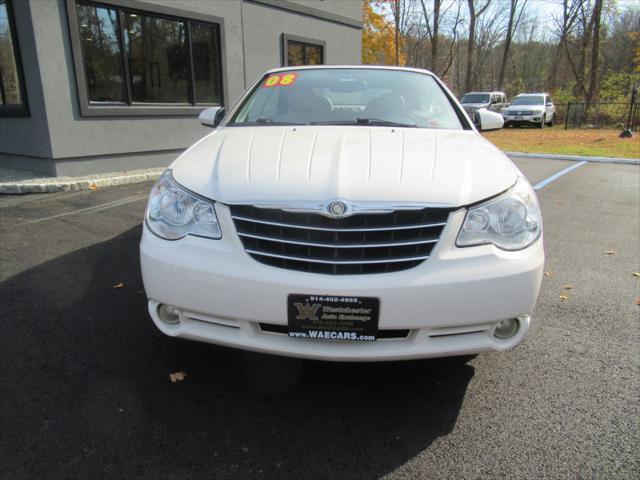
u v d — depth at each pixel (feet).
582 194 23.52
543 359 8.57
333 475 5.95
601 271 13.03
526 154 39.24
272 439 6.53
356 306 6.32
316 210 6.40
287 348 6.68
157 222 7.19
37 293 11.01
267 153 7.79
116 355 8.45
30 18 22.21
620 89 81.71
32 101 23.76
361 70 12.14
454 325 6.55
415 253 6.49
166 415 6.94
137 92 27.32
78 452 6.21
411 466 6.11
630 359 8.61
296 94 11.25
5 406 7.04
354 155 7.55
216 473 5.93
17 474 5.83
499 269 6.55
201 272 6.63
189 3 28.89
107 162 26.35
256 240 6.59
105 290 11.20
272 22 35.35
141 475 5.87
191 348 8.71
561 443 6.51
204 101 31.37
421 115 10.57
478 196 6.76
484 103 78.02
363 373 8.06
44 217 17.78
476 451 6.37
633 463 6.16
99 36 24.97
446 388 7.71
